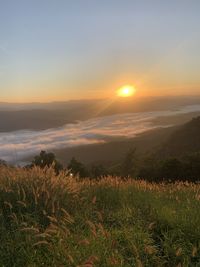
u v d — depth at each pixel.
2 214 6.49
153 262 5.40
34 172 8.57
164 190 9.54
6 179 8.12
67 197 7.53
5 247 5.41
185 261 5.41
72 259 4.84
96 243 5.45
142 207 7.73
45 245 5.55
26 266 5.01
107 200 8.26
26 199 7.17
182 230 6.45
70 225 6.37
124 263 5.13
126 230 6.18
